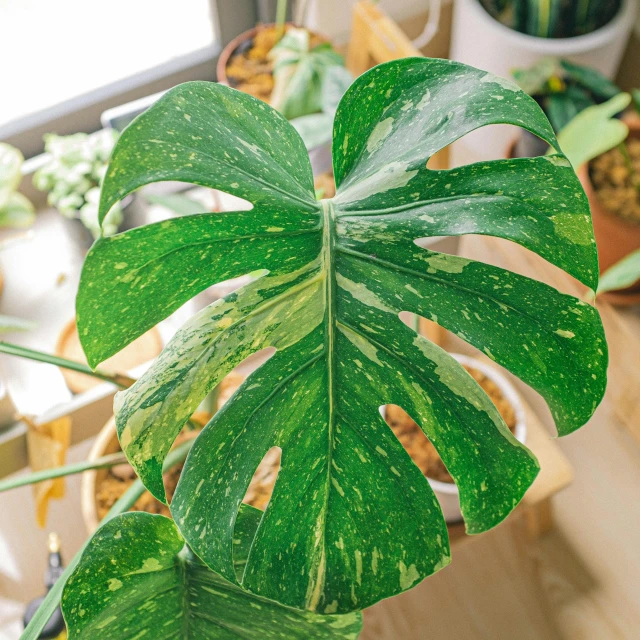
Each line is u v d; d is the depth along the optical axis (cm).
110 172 46
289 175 53
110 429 92
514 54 126
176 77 133
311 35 116
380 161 54
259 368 53
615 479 127
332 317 54
